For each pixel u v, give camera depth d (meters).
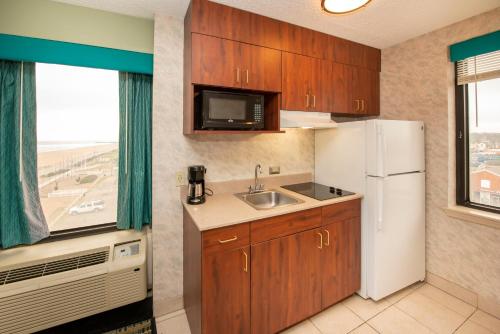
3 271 1.37
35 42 1.44
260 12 1.68
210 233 1.30
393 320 1.71
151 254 1.84
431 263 2.12
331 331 1.62
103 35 1.62
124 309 1.75
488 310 1.76
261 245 1.46
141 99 1.76
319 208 1.70
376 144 1.80
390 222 1.88
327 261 1.76
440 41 1.96
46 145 1.61
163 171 1.77
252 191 2.08
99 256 1.59
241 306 1.42
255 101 1.74
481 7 1.65
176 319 1.75
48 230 1.60
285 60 1.83
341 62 2.12
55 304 1.40
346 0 1.40
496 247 1.73
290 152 2.35
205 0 1.53
